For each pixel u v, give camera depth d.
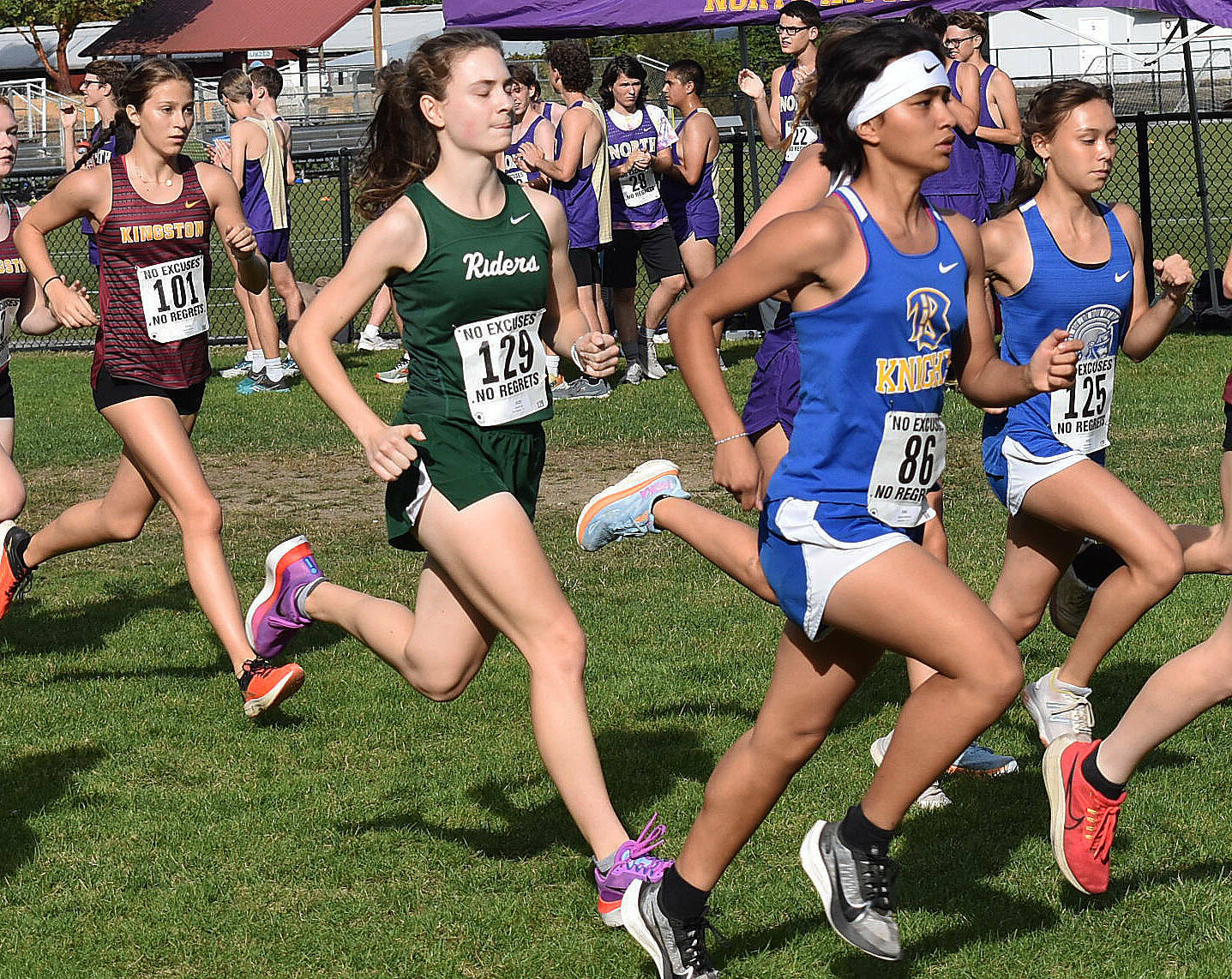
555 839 5.55
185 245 6.92
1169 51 17.00
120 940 4.85
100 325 6.98
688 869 4.33
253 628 6.34
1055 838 4.69
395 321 19.16
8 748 6.59
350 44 71.56
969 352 4.38
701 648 7.69
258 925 4.93
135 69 6.78
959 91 12.53
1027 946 4.65
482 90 4.76
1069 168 5.50
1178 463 11.05
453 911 4.98
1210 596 8.20
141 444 6.84
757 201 18.00
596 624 8.12
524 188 5.10
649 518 5.46
